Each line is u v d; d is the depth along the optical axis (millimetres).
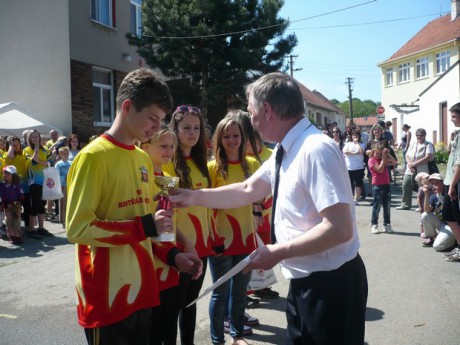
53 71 13711
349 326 2064
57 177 8055
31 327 4191
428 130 25766
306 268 2084
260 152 4383
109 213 2205
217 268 3514
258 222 4121
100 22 14742
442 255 6219
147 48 14602
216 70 14523
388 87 38500
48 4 13664
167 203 2357
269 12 14555
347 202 1937
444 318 4125
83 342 3881
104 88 15148
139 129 2236
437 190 6594
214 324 3451
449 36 32531
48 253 6906
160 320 2889
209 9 14109
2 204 7344
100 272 2166
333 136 13922
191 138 3270
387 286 5012
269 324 4102
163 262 2703
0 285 5426
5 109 11461
